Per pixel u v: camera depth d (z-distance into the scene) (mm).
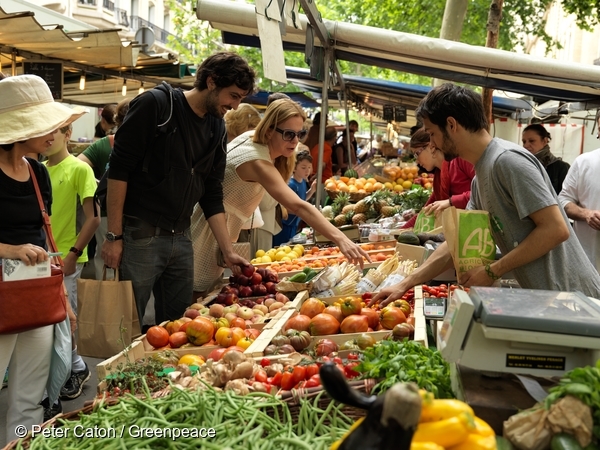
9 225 3873
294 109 5312
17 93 3826
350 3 28594
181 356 4078
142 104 4488
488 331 2199
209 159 4938
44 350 4070
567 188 6254
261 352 3820
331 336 4117
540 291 2523
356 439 1618
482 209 3711
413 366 2729
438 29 22922
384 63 8391
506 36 22344
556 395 2004
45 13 13234
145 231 4695
